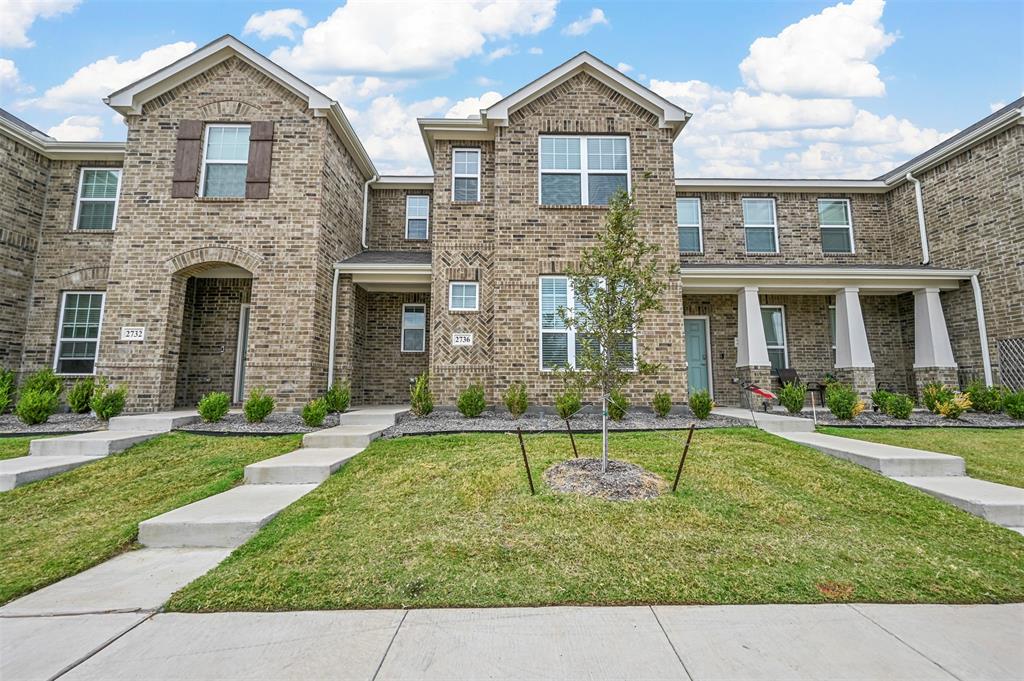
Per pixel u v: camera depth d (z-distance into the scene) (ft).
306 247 34.04
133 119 34.76
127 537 14.66
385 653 8.73
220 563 12.73
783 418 29.86
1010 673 8.18
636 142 34.86
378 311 42.55
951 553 13.19
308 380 32.94
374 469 20.07
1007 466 21.08
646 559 12.44
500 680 7.95
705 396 30.12
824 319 42.16
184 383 37.83
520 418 30.45
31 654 8.72
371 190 46.55
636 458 20.85
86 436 24.00
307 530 14.40
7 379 32.83
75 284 38.27
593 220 33.86
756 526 14.52
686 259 44.39
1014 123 34.91
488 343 35.35
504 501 16.20
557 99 35.14
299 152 35.01
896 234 44.78
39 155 38.81
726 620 9.92
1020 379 34.35
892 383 41.83
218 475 20.48
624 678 8.02
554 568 11.99
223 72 35.47
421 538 13.69
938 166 40.70
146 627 9.73
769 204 45.83
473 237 36.78
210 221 33.96
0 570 12.54
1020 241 34.63
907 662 8.48
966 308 37.91
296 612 10.30
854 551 13.12
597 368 18.28
